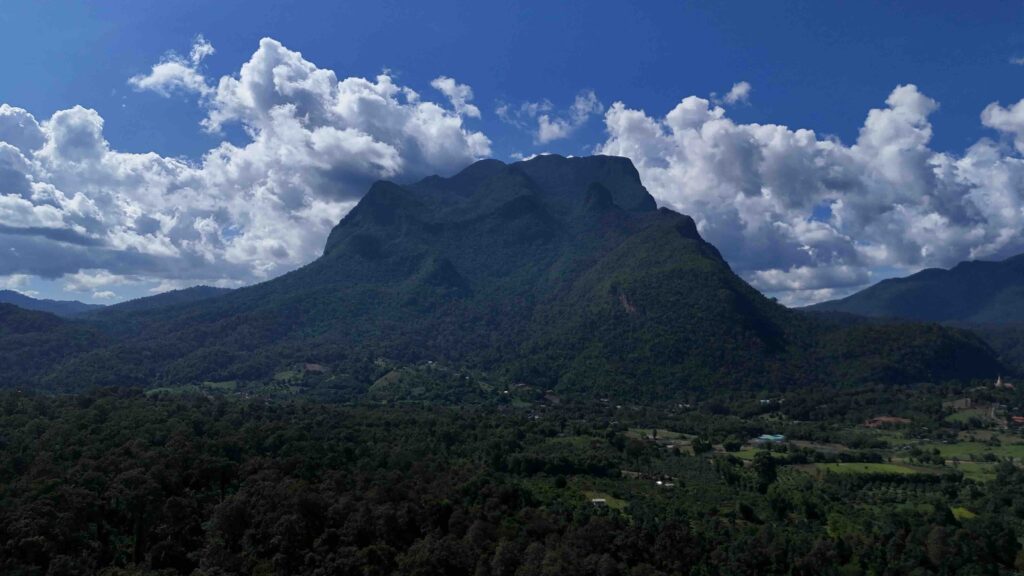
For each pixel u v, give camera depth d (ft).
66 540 349.61
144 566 361.10
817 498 540.93
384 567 376.89
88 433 497.87
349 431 617.62
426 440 629.92
